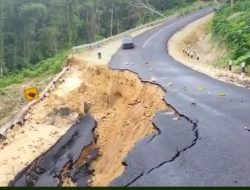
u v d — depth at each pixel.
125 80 24.72
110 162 14.61
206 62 34.78
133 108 19.62
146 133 13.69
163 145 11.55
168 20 67.81
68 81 29.12
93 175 14.66
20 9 68.81
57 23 73.38
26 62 65.25
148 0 85.44
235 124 12.88
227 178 9.11
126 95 23.38
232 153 10.46
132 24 85.81
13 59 67.25
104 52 40.59
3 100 27.36
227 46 34.16
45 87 28.97
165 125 13.49
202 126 12.89
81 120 22.88
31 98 23.14
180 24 60.53
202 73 24.92
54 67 36.94
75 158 17.05
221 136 11.80
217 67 28.75
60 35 74.44
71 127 21.64
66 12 75.38
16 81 35.12
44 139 19.67
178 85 20.41
